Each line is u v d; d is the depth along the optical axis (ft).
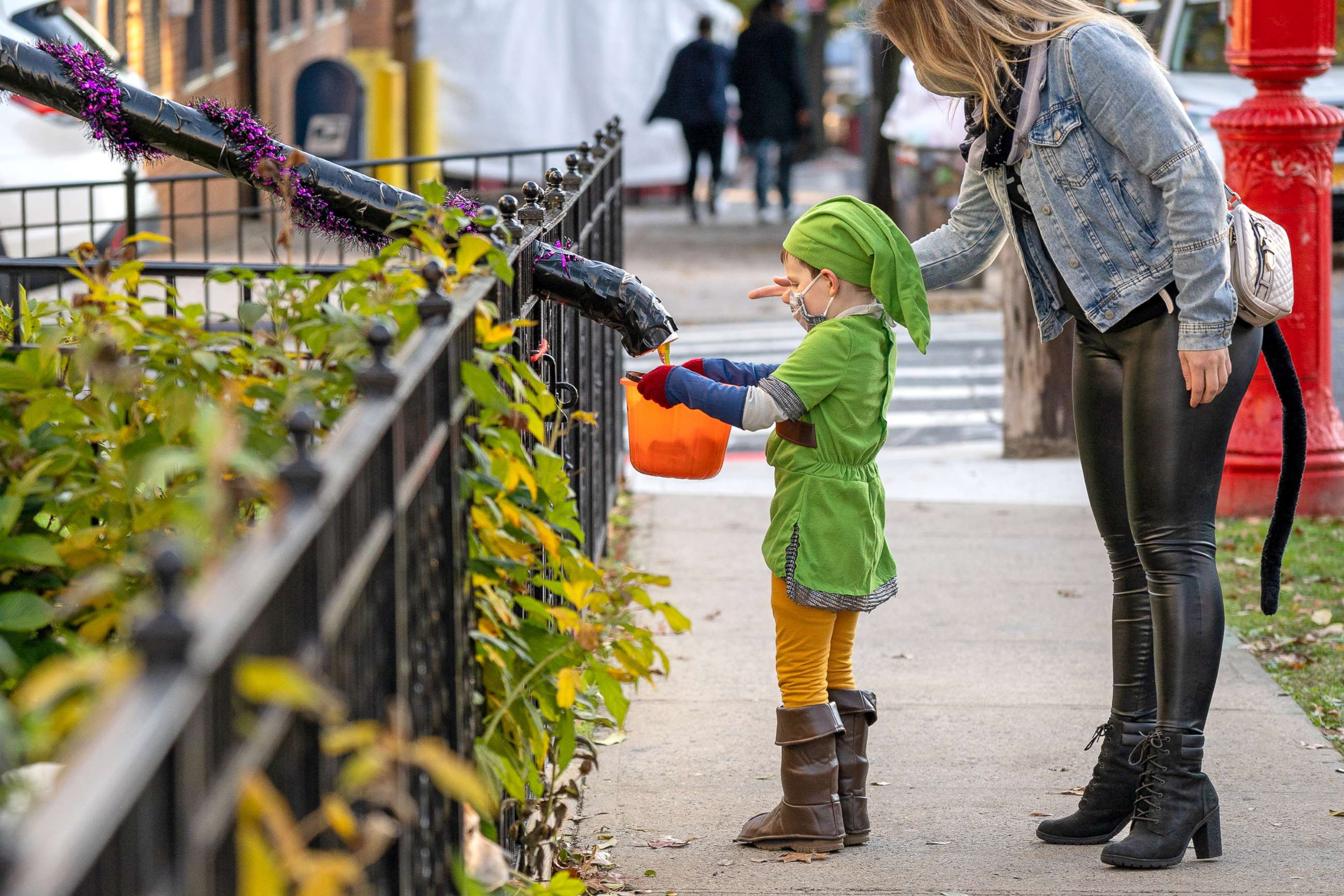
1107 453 18.25
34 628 11.82
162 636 5.67
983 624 27.61
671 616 14.26
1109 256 16.85
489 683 13.75
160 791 5.58
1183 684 17.21
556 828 15.69
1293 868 17.51
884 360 17.57
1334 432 34.73
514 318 16.62
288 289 14.65
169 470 12.69
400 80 88.84
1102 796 18.26
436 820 11.25
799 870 17.44
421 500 10.73
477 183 40.27
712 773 20.62
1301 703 23.40
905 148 72.79
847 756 18.24
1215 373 16.44
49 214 48.80
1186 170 16.17
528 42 97.19
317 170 20.11
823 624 17.66
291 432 8.35
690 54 99.35
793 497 17.43
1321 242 33.68
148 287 39.29
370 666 9.09
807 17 194.70
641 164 105.09
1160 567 17.29
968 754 21.43
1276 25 32.19
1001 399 51.16
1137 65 16.39
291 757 7.61
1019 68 16.99
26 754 8.88
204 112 20.30
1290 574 30.42
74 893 4.83
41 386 13.35
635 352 18.65
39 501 12.94
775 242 91.35
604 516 30.96
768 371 18.67
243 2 87.92
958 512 36.22
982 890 16.92
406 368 9.96
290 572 7.26
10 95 22.70
